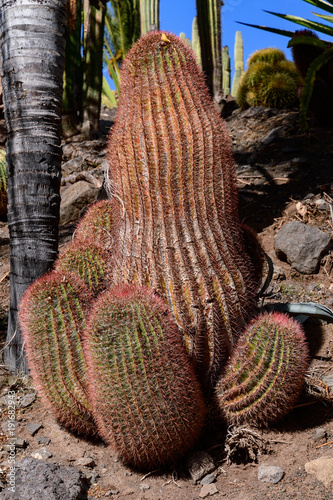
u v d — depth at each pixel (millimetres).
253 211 4770
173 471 2248
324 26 5375
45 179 2949
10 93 2928
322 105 6137
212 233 2334
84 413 2404
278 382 2248
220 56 7723
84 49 7574
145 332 2055
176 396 2096
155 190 2271
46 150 2941
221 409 2365
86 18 7492
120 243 2443
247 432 2312
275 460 2250
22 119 2908
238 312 2400
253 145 6305
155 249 2287
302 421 2492
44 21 2918
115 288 2230
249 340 2273
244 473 2213
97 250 2658
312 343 3133
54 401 2410
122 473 2277
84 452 2418
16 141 2924
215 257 2328
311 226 4293
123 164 2320
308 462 2186
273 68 7312
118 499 2100
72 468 2189
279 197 4902
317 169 5289
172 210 2279
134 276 2348
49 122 2947
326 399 2615
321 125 6340
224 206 2402
